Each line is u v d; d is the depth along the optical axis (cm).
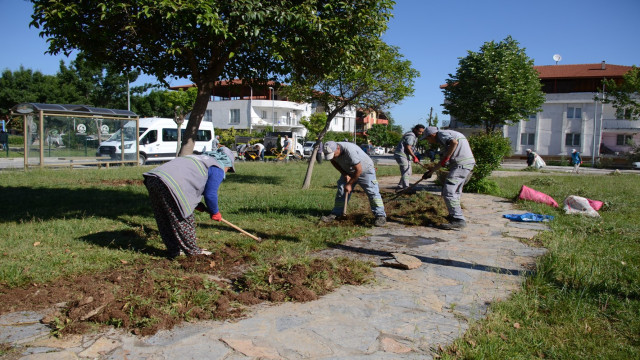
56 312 315
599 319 320
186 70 740
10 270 379
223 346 275
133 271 395
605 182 1523
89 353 263
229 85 805
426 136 689
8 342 272
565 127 4094
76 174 1325
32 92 3853
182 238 441
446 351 270
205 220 640
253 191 991
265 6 604
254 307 339
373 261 472
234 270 423
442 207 812
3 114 3966
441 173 1040
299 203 796
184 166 435
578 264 443
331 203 809
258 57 750
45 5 541
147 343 277
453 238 590
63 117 1634
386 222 684
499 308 334
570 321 314
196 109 690
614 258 474
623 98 3578
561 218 730
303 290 363
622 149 4103
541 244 558
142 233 550
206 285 358
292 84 1053
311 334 294
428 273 433
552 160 4109
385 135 6650
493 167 1106
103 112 1722
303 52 699
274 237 552
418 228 651
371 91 1104
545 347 276
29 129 1592
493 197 1027
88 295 329
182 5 511
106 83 3825
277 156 2525
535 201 909
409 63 1109
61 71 3938
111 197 856
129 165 1883
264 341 283
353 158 626
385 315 329
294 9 618
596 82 4109
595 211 792
